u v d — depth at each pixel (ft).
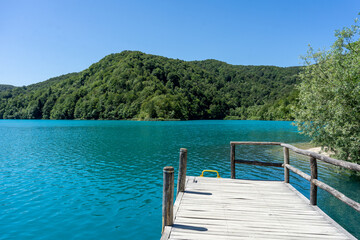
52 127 219.00
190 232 14.46
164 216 15.31
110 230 25.66
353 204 12.98
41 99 521.65
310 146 89.25
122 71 513.45
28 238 24.02
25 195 36.70
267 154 74.13
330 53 42.68
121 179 45.80
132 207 31.99
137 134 144.15
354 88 36.81
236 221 16.10
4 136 133.49
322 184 17.07
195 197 20.85
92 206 32.27
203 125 249.96
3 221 27.76
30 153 76.28
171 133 150.71
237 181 26.30
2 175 48.96
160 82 495.82
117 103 435.12
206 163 60.59
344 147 42.01
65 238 24.04
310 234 14.37
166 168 15.33
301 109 48.93
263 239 13.70
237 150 81.82
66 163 60.90
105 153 75.72
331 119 43.14
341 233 14.47
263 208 18.45
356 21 38.29
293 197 21.02
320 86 44.42
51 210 30.89
